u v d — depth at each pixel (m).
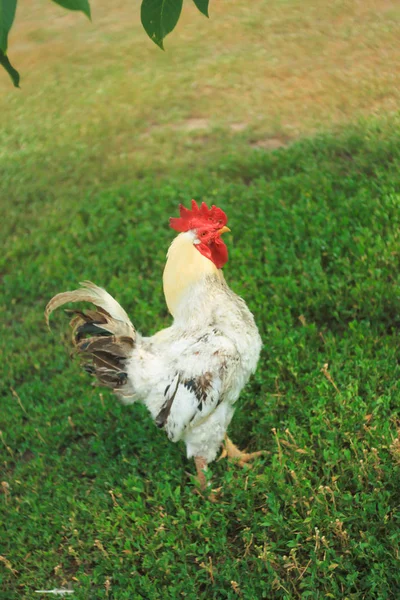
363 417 2.17
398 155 3.01
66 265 3.01
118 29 5.31
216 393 2.07
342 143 3.18
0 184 3.54
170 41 4.77
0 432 2.43
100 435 2.38
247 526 2.08
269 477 2.10
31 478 2.30
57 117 4.14
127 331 2.16
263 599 1.97
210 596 2.01
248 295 2.62
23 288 2.95
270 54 4.27
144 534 2.10
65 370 2.62
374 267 2.57
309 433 2.23
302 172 3.12
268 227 2.85
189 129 3.71
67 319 2.81
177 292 2.14
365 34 4.22
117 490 2.19
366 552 1.96
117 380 2.16
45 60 4.98
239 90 3.96
